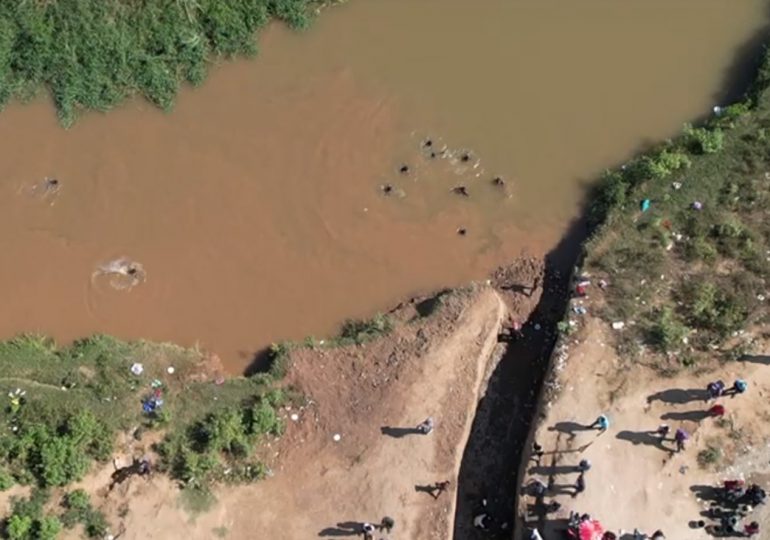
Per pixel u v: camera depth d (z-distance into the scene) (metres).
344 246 26.39
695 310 24.80
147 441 23.78
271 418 23.80
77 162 26.83
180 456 23.61
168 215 26.47
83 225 26.30
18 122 27.03
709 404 23.97
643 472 23.42
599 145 27.59
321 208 26.69
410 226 26.66
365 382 24.64
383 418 24.25
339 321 25.83
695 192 26.27
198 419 24.08
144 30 27.34
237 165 27.00
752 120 27.06
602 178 26.92
